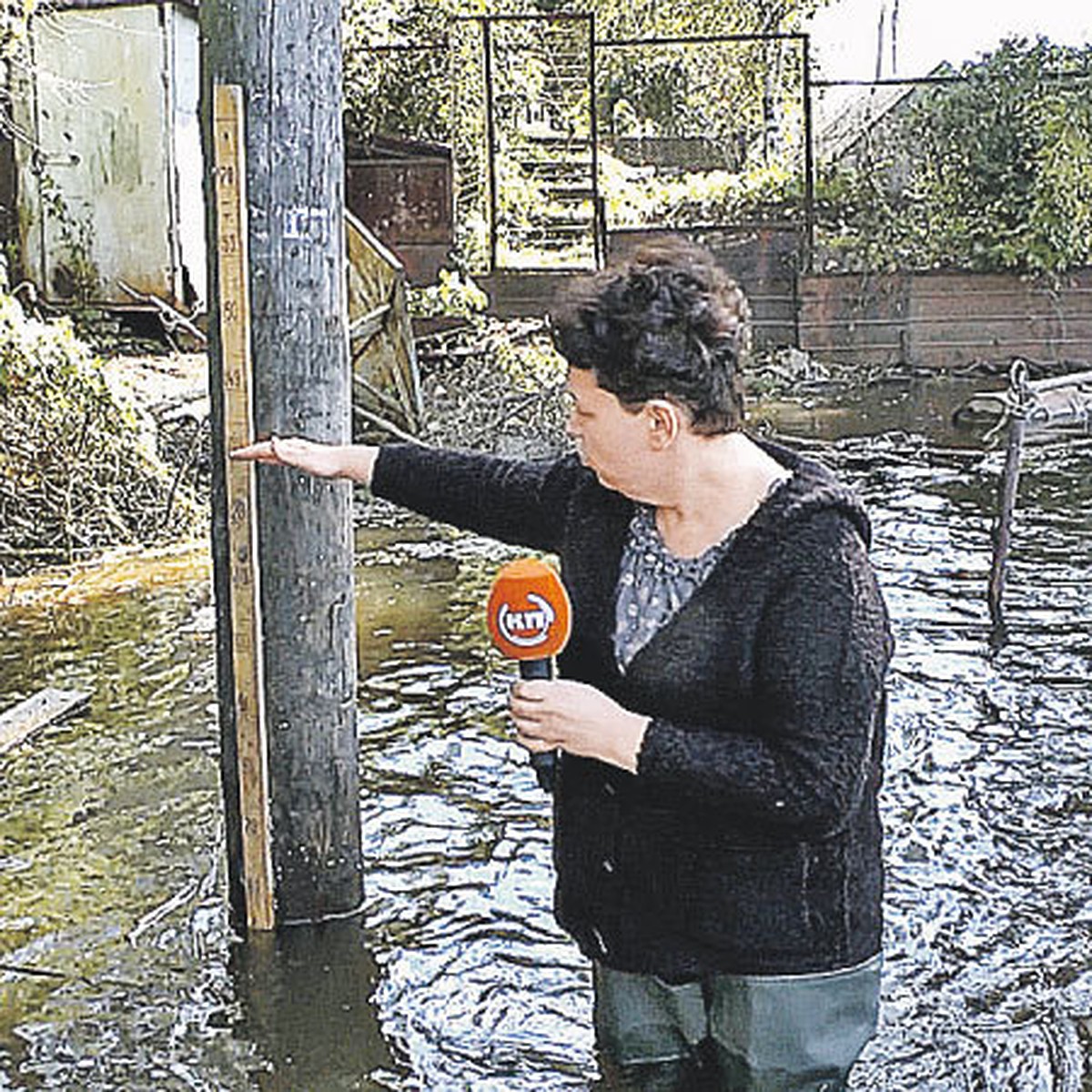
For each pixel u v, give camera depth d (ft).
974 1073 9.91
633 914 8.04
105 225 36.99
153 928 11.87
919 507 26.99
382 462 9.16
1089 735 15.96
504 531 8.75
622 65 72.43
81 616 20.92
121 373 30.42
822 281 44.55
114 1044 10.35
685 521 7.54
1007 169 44.91
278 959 11.35
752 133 71.00
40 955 11.50
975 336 44.09
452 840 13.56
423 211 43.55
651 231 46.24
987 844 13.41
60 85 36.37
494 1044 10.36
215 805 14.29
